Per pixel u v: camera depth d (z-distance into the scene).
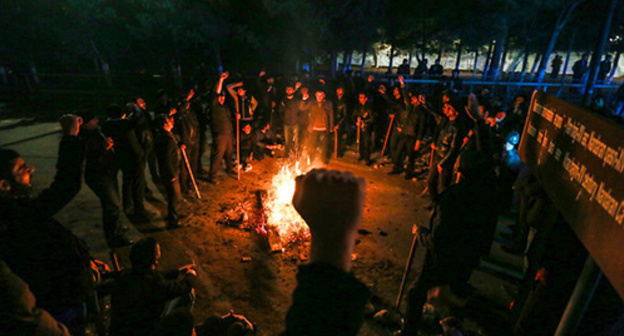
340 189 0.67
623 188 1.18
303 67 18.08
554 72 24.41
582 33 20.45
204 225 5.68
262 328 3.71
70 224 5.54
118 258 4.77
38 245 2.37
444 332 3.48
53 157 8.45
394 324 3.78
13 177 2.21
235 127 8.21
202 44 16.83
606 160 1.35
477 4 16.91
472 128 5.21
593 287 1.78
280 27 14.50
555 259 2.91
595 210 1.37
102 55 17.47
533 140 2.46
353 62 37.28
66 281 2.56
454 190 2.90
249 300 4.12
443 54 30.83
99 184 4.72
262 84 10.35
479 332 3.68
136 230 5.48
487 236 2.98
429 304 4.06
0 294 1.81
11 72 16.28
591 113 1.59
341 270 0.64
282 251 5.04
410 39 20.77
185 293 2.99
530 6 16.33
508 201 6.20
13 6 15.81
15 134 10.33
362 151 8.95
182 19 13.47
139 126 5.53
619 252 1.13
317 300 0.63
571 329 1.89
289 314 0.66
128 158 5.48
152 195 6.59
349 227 0.66
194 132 6.84
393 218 6.14
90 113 4.55
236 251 5.05
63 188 2.45
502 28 16.88
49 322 2.00
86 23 15.93
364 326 3.75
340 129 9.18
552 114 2.15
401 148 7.88
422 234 3.22
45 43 17.84
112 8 14.80
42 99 15.35
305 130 8.77
